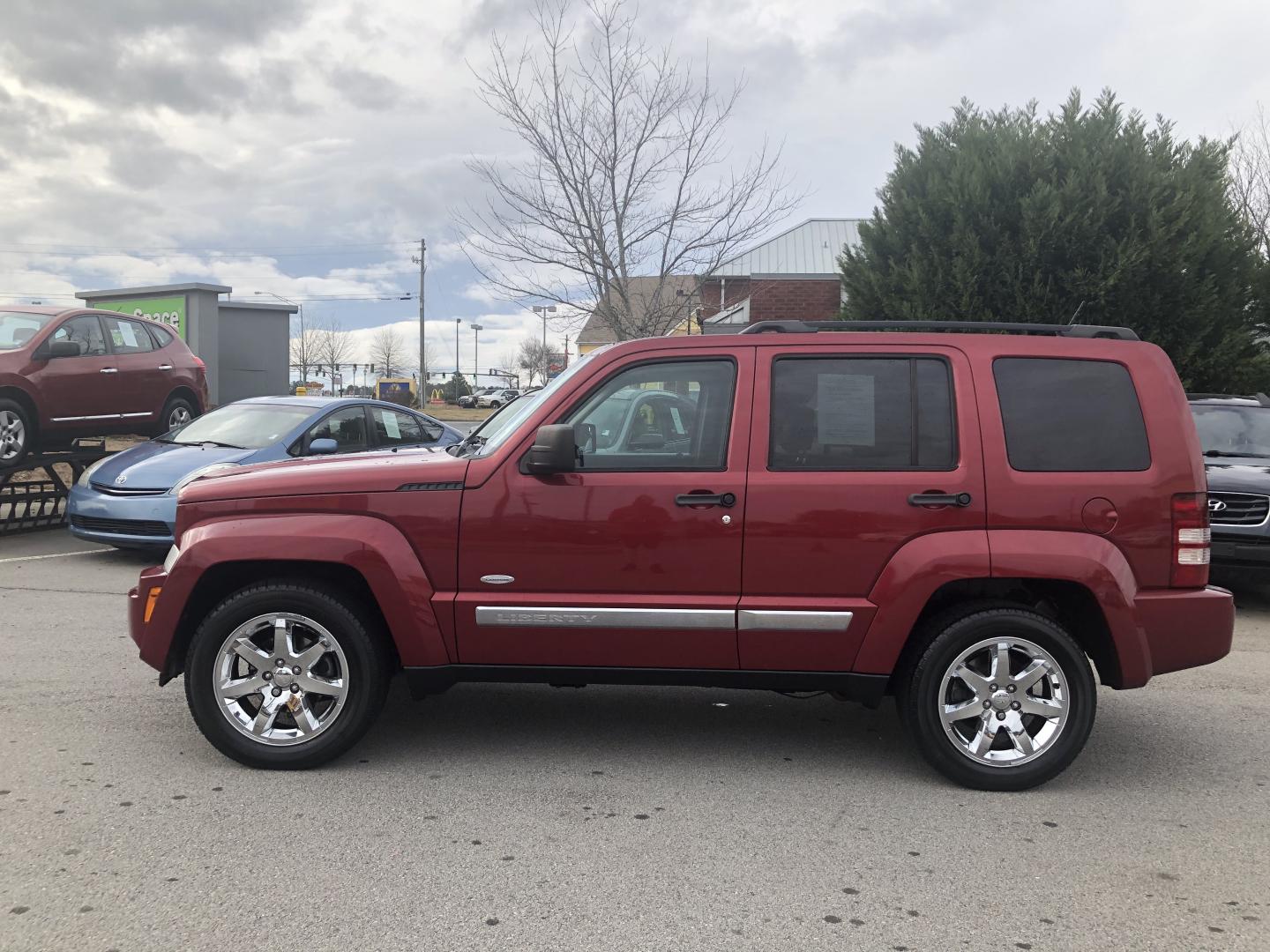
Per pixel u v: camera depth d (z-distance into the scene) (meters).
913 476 4.07
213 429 9.70
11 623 6.74
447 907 3.05
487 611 4.12
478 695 5.43
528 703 5.27
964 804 3.97
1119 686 4.11
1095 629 4.12
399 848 3.46
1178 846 3.60
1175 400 4.15
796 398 4.19
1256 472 7.88
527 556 4.13
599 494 4.11
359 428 10.11
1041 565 3.96
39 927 2.88
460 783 4.10
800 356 4.22
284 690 4.19
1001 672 4.07
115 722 4.76
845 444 4.14
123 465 9.05
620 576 4.12
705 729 4.89
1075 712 4.05
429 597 4.13
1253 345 12.75
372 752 4.47
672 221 12.62
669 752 4.54
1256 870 3.41
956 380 4.14
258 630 4.22
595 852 3.46
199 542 4.14
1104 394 4.14
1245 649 6.83
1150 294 11.38
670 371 4.27
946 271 11.95
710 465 4.15
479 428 5.27
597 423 4.23
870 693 4.12
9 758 4.27
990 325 4.30
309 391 64.69
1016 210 11.89
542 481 4.14
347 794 3.95
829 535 4.06
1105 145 11.64
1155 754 4.64
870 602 4.05
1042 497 4.03
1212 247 11.69
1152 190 11.33
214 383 26.20
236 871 3.26
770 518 4.08
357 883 3.19
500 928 2.93
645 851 3.48
